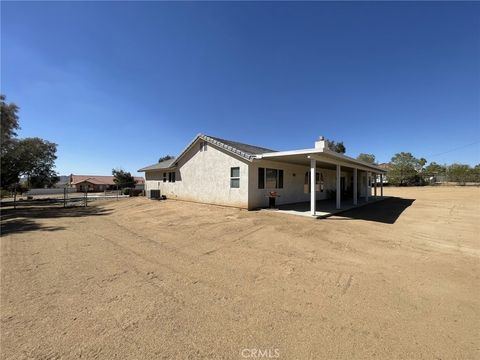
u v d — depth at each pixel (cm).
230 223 934
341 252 596
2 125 1986
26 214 1469
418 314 325
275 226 865
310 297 372
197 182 1598
